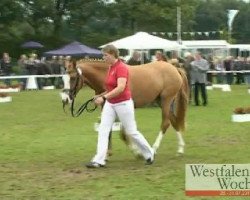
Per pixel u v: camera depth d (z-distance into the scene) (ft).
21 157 37.91
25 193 27.73
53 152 39.86
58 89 109.91
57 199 26.48
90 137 47.11
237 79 122.93
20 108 73.41
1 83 122.31
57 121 59.06
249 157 36.88
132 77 36.60
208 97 89.10
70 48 131.34
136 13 186.39
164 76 37.73
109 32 207.82
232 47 162.20
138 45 99.66
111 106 33.78
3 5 172.96
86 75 36.24
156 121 57.98
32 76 105.91
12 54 171.63
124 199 26.30
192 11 200.13
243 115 57.26
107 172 32.63
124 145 42.45
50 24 186.19
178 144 39.32
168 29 201.46
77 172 32.71
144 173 32.22
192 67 75.05
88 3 185.37
